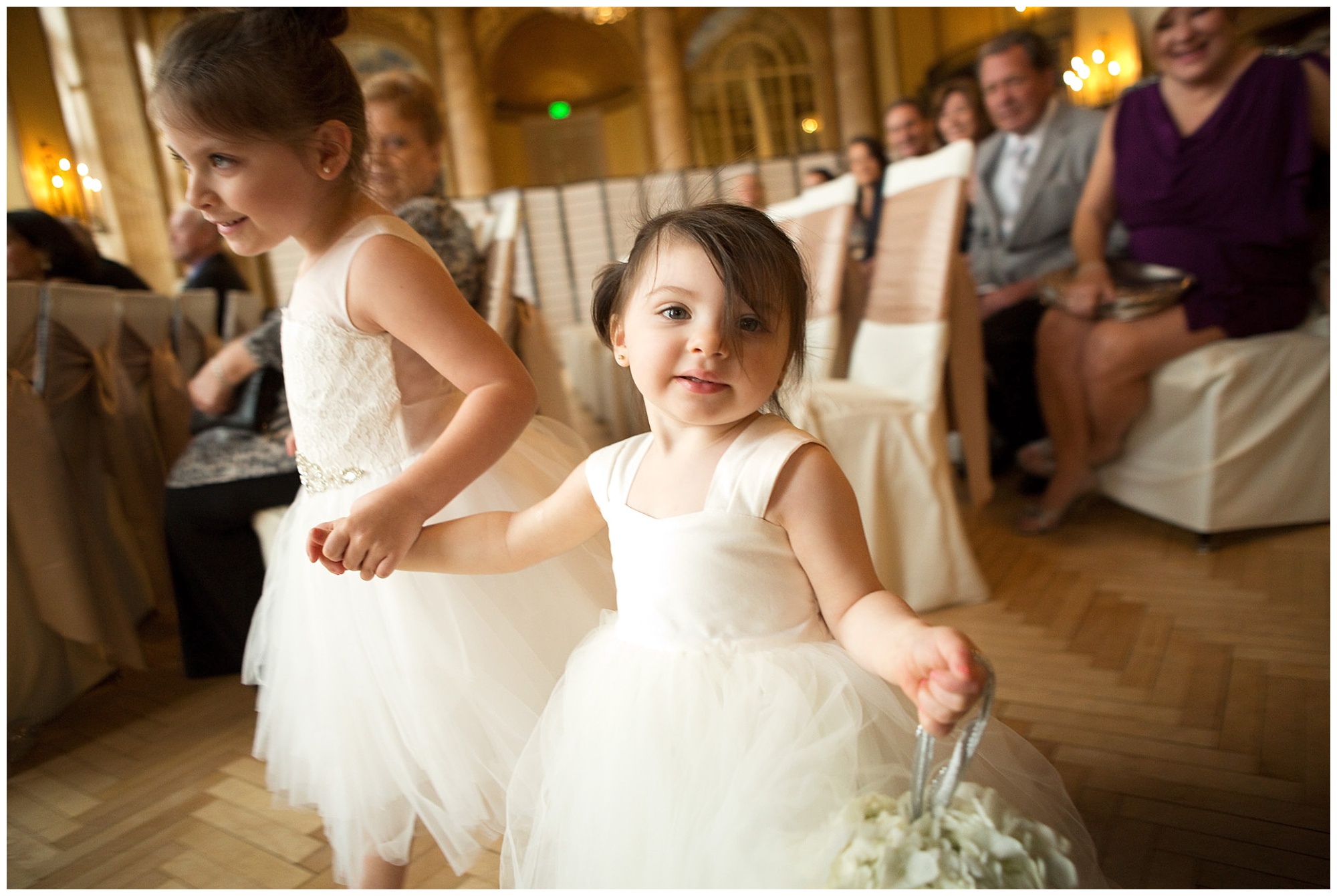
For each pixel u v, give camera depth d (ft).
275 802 4.23
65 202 24.86
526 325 7.27
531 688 3.60
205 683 7.11
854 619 2.63
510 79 51.26
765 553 2.78
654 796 2.64
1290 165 7.89
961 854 2.23
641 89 41.01
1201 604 6.77
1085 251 9.18
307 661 3.77
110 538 8.18
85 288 7.54
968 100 11.96
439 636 3.51
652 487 2.95
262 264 22.20
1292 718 5.03
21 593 6.54
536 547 3.20
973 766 2.81
